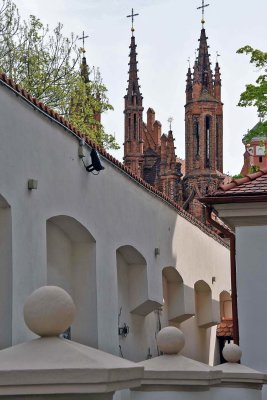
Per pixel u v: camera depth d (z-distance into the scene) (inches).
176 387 264.1
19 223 500.1
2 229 489.4
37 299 161.3
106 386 154.1
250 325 649.0
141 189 773.3
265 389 489.4
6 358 156.3
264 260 652.1
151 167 3430.1
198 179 3361.2
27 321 161.9
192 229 971.3
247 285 653.3
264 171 711.7
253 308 649.6
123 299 768.3
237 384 366.0
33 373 150.5
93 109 1625.2
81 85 1562.5
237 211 653.3
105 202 668.1
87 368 152.3
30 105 521.3
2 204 487.8
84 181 618.8
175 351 278.5
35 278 519.8
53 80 1549.0
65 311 161.5
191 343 1026.7
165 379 263.1
